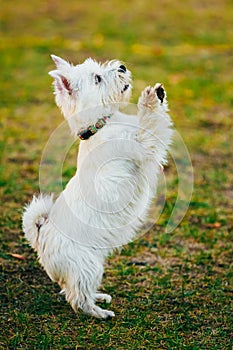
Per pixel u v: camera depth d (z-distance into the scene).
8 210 9.34
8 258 7.99
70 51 18.23
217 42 19.22
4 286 7.34
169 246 8.45
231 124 13.30
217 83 15.86
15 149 11.85
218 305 6.96
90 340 6.31
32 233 6.64
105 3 23.67
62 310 6.90
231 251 8.27
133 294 7.22
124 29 20.47
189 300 7.08
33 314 6.79
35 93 15.27
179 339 6.28
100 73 6.63
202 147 12.05
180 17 21.72
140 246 8.45
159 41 19.28
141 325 6.55
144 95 6.54
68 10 22.84
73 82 6.61
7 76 16.39
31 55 18.06
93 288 6.52
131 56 17.72
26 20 21.70
